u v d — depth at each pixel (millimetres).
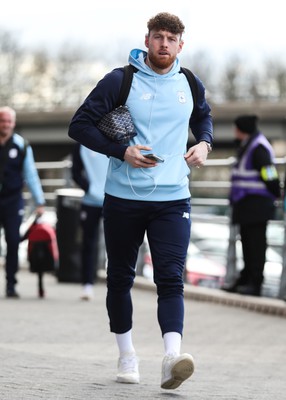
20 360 16000
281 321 24156
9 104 170250
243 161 26859
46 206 41250
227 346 19484
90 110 13312
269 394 13586
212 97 143875
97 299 27812
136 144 13320
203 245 32594
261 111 133125
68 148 153500
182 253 13438
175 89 13453
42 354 16922
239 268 31094
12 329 20422
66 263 32469
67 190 33062
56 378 14164
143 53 13516
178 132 13445
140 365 16203
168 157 13445
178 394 13000
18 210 27219
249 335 21312
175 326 13102
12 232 27219
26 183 27250
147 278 33656
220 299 27812
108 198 13594
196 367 16359
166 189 13414
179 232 13438
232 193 27172
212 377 15234
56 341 18875
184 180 13555
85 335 19953
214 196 41812
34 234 27469
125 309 14047
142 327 21859
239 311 26062
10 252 27359
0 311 23859
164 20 13250
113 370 15367
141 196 13391
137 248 13867
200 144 13570
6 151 26781
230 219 29625
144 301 27828
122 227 13570
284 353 18688
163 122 13383
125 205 13453
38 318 22609
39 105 169000
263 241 27156
